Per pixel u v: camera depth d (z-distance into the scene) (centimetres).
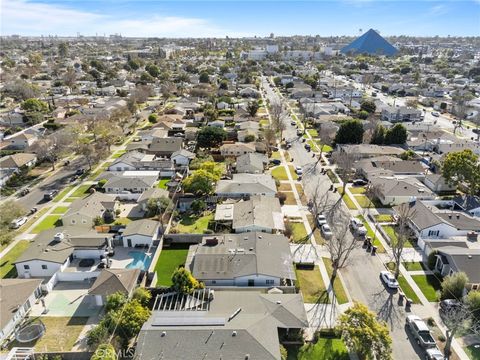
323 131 10769
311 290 4759
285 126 12244
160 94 17988
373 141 10400
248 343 3566
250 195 7206
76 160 9544
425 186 7562
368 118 12325
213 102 15262
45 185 8081
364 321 3688
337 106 14438
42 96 16862
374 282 4938
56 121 12388
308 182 8131
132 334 3838
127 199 7400
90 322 4288
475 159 7281
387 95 18275
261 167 8488
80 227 6075
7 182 8156
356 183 8006
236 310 4100
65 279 5034
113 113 12681
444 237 5856
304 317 4031
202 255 5050
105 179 8006
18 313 4266
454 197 7244
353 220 6303
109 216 6588
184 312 4084
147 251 5653
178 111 13725
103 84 19500
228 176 8219
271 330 3803
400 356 3788
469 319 3972
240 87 19050
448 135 10800
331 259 4928
